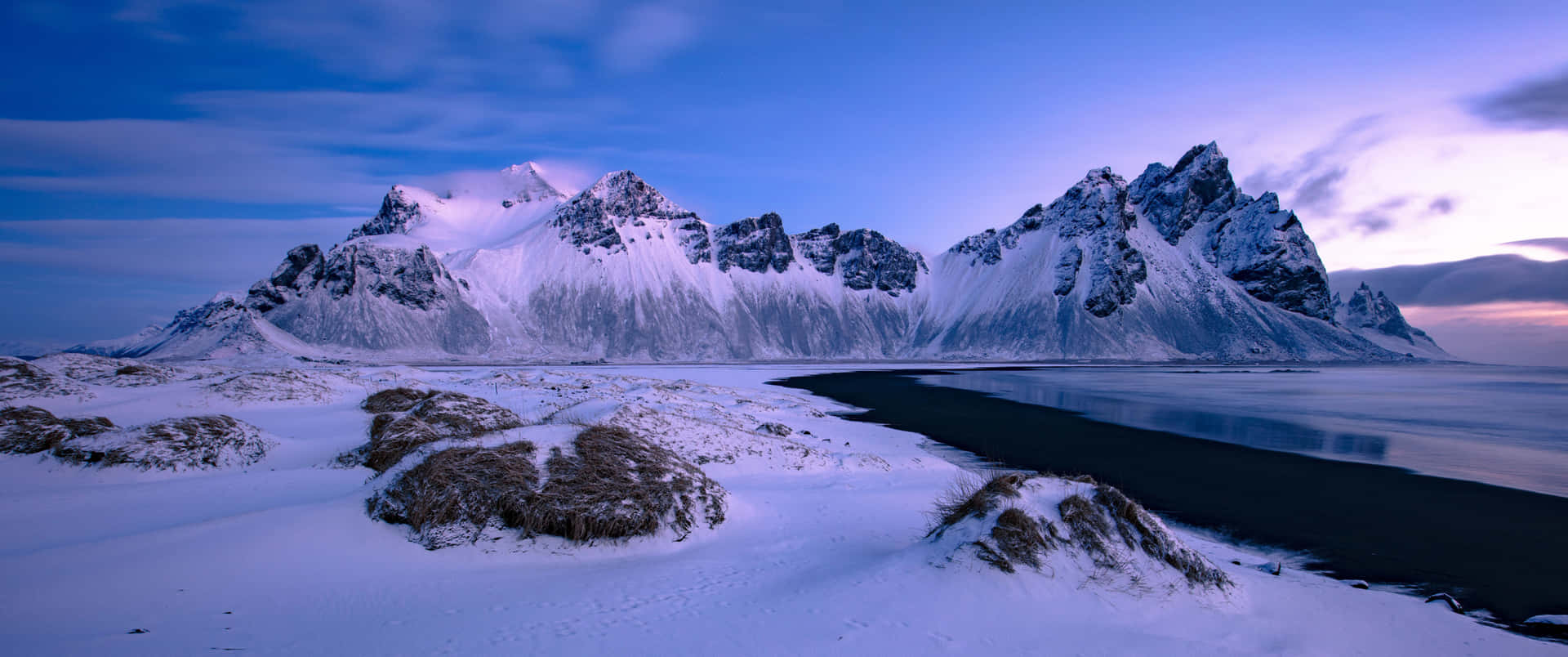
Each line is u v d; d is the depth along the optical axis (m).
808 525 15.88
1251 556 16.14
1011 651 8.62
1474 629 11.27
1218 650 9.27
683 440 24.86
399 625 8.77
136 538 11.42
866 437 34.88
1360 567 15.38
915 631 9.02
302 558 11.11
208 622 8.62
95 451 19.03
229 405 31.12
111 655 7.46
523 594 10.26
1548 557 16.25
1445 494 23.48
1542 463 30.27
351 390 38.69
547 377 54.38
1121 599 10.45
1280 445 34.69
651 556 12.93
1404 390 82.19
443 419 24.31
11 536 12.44
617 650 8.13
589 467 14.51
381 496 13.44
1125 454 31.48
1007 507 11.82
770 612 9.59
